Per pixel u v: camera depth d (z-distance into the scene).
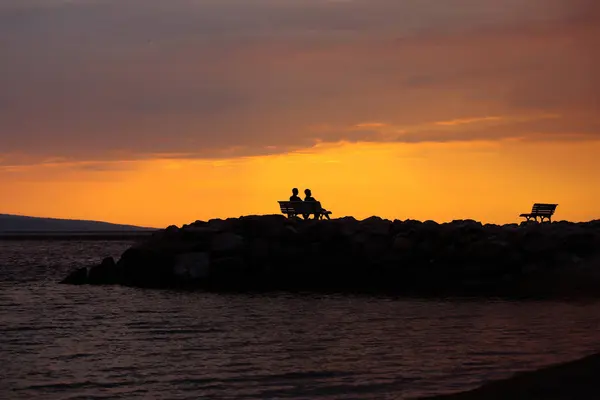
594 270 26.55
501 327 18.00
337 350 15.91
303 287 28.48
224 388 13.15
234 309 22.73
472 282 27.41
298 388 13.03
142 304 24.47
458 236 29.34
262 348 16.39
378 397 12.32
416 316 20.25
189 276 30.41
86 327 19.75
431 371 13.80
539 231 28.66
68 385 13.54
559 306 21.45
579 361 11.52
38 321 20.86
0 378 14.06
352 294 25.98
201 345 16.92
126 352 16.30
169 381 13.70
